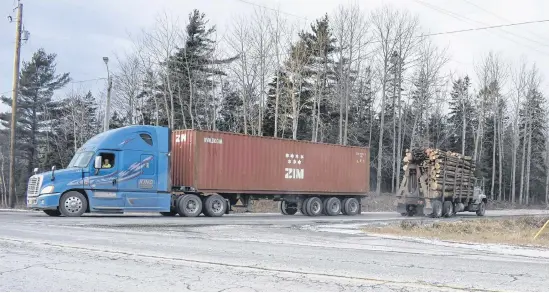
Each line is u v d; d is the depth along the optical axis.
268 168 25.27
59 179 19.47
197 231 16.17
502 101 64.12
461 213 37.06
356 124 57.97
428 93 54.97
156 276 8.02
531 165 73.56
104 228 15.92
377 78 53.44
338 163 28.61
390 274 8.64
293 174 26.34
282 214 29.02
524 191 74.12
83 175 19.83
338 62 49.53
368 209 38.72
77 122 58.59
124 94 54.56
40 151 62.06
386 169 59.38
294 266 9.23
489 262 10.50
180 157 23.16
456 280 8.21
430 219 26.67
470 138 68.25
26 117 62.09
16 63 31.70
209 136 23.14
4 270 8.30
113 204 20.30
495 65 60.69
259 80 44.44
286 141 26.16
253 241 13.42
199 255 10.34
